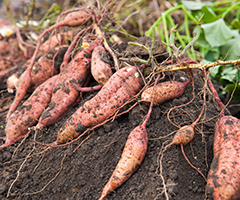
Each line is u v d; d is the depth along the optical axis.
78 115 0.97
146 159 0.93
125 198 0.91
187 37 1.38
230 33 1.26
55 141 1.01
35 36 1.40
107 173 0.94
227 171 0.86
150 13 1.84
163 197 0.88
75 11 1.15
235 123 0.92
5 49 1.52
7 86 1.17
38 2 2.00
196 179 0.91
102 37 1.07
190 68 0.95
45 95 1.06
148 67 1.00
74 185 0.94
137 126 0.94
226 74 1.18
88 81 1.07
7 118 1.08
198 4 1.36
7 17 1.80
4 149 1.04
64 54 1.14
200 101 1.01
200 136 0.96
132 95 0.97
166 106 0.99
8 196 0.97
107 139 0.97
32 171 0.99
